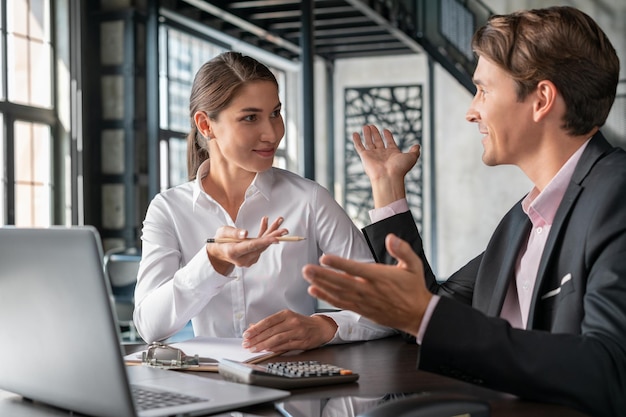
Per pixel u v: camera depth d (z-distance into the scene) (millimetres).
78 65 7832
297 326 1704
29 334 1194
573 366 1099
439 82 13281
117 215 8125
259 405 1233
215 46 10789
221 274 1717
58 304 1120
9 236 1184
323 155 13742
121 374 1063
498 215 12977
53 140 7691
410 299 1104
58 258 1100
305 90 8414
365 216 13703
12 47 7191
